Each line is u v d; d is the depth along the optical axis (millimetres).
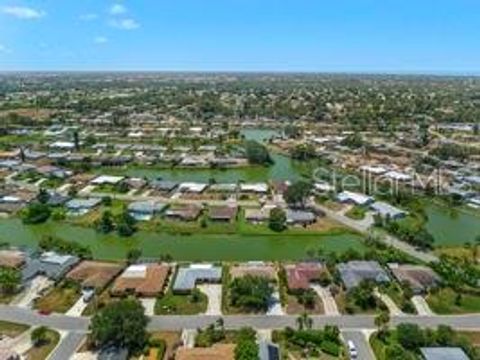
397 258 170875
